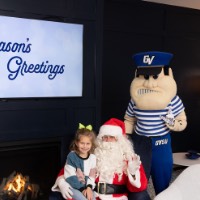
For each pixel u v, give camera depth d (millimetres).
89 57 2568
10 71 2223
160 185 2258
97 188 1872
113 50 3373
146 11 3537
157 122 2188
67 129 2512
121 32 3404
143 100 2145
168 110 2184
